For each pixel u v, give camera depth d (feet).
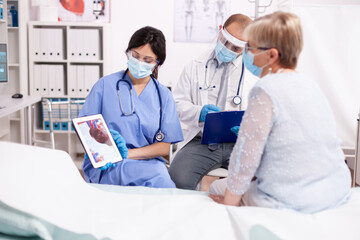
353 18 11.10
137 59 5.74
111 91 5.99
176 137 6.25
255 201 3.71
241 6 13.38
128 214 3.60
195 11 13.42
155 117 6.08
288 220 3.24
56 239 3.14
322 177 3.57
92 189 4.13
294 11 11.22
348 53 11.25
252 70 4.01
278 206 3.54
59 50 12.12
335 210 3.48
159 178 5.62
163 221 3.40
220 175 6.81
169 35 13.57
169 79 13.82
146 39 5.66
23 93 12.17
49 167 3.90
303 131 3.48
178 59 13.71
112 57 13.47
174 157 7.19
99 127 5.36
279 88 3.49
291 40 3.60
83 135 5.14
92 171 5.88
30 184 3.43
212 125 6.54
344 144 11.45
